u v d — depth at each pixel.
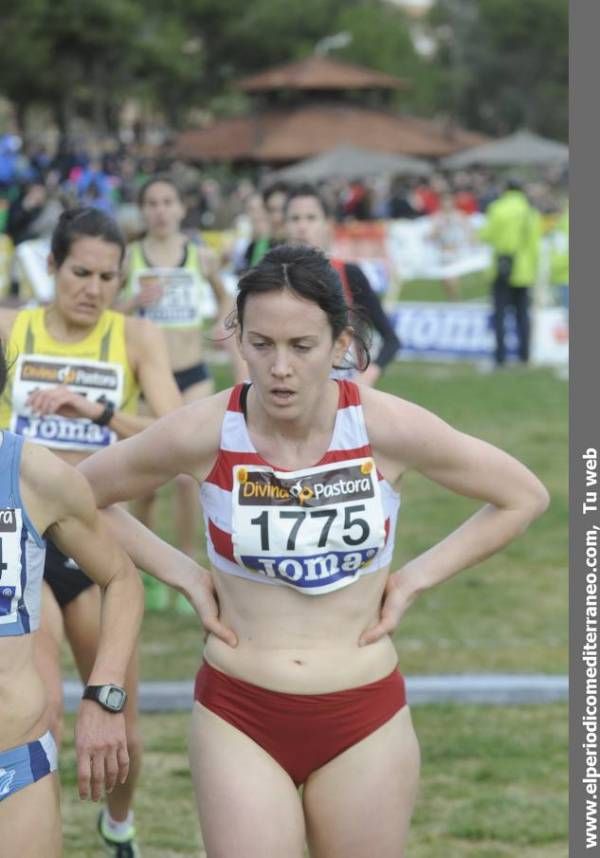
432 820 12.20
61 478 7.54
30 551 7.46
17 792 7.36
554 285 43.38
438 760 13.55
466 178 86.50
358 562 7.94
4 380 7.62
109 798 11.11
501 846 11.74
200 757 8.00
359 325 8.20
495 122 171.62
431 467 8.09
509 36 162.88
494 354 41.84
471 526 8.39
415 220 70.69
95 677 7.87
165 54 115.88
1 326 11.57
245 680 7.97
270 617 8.00
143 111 139.75
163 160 60.53
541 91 166.88
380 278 50.16
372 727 8.02
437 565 8.34
